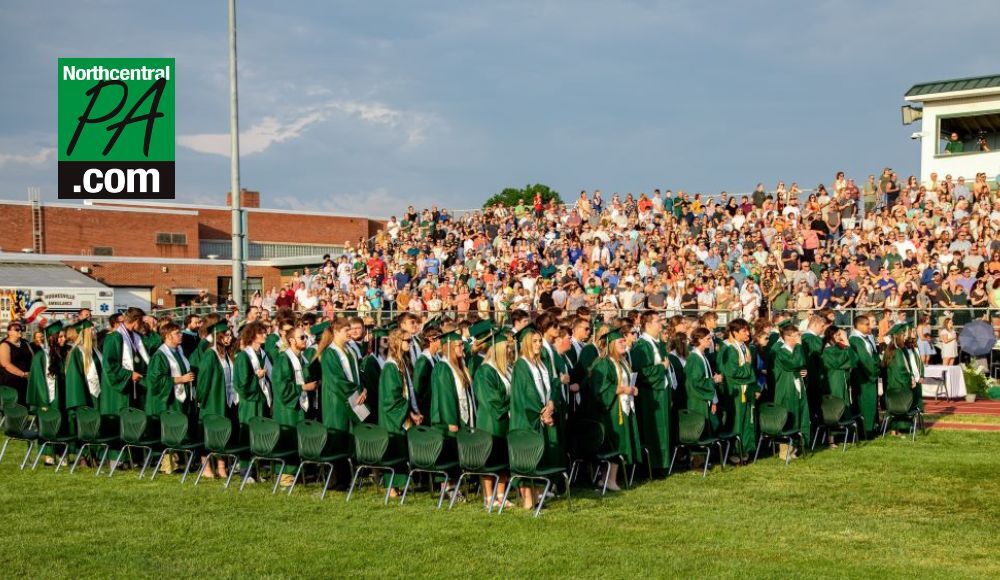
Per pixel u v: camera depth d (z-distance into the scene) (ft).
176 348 35.65
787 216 75.92
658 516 27.35
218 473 34.32
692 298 62.85
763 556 23.20
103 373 37.35
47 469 36.32
